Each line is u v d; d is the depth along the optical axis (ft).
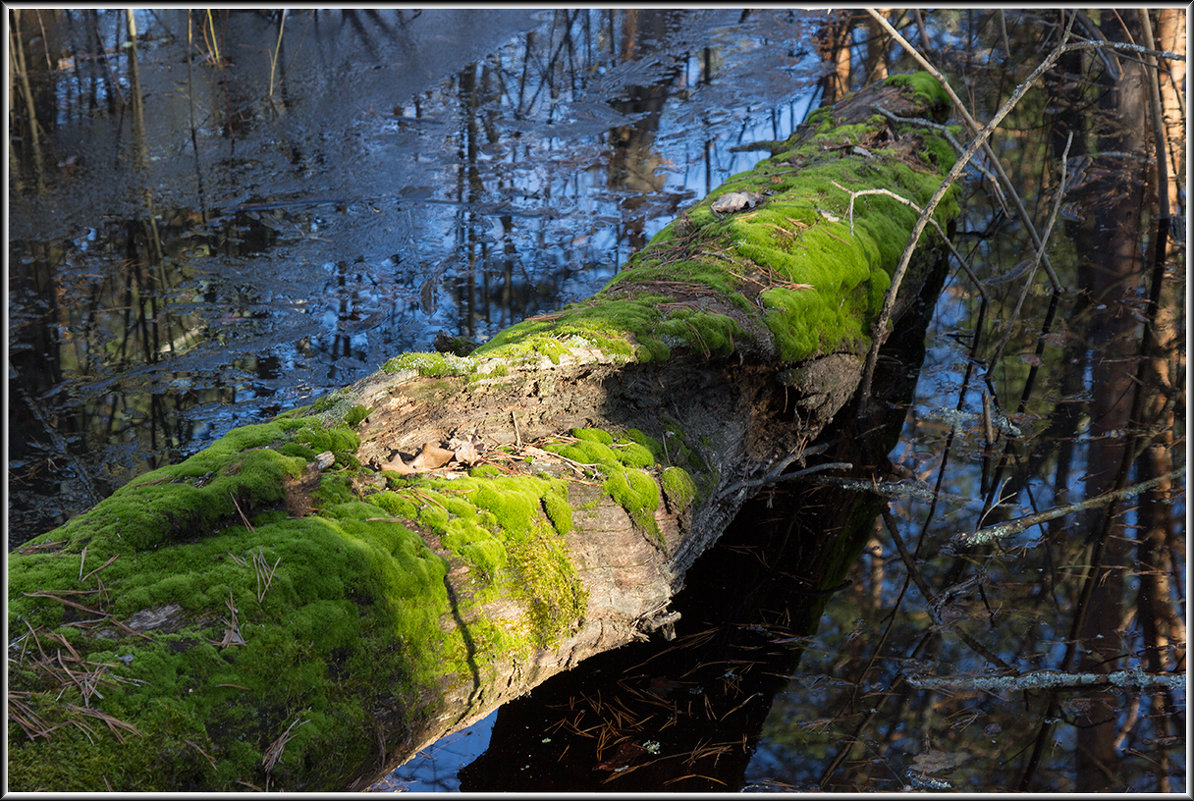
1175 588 11.46
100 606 6.92
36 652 6.55
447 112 25.57
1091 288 18.37
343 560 7.72
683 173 22.12
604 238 19.33
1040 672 10.23
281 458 8.34
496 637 8.50
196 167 22.43
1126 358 16.34
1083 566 11.93
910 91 20.59
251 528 7.86
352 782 7.54
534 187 21.56
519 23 31.30
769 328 12.24
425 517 8.56
